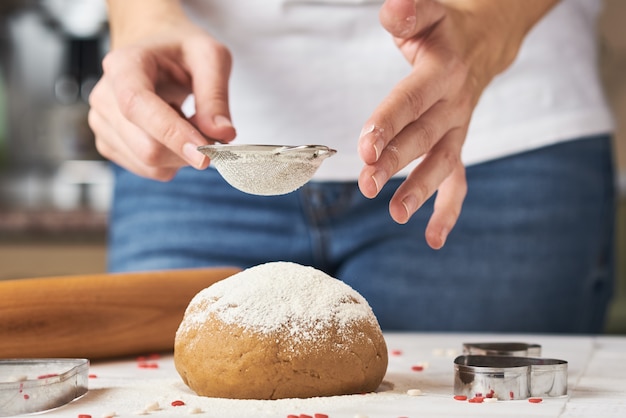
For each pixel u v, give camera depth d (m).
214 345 0.78
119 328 0.94
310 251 1.21
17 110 2.80
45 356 0.92
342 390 0.78
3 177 2.78
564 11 1.24
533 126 1.20
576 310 1.26
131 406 0.76
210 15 1.19
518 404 0.75
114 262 1.27
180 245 1.22
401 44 0.86
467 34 0.88
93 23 2.70
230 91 1.21
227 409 0.74
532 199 1.21
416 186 0.82
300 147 0.77
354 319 0.79
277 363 0.77
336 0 1.17
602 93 1.28
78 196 2.74
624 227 1.99
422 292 1.22
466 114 0.86
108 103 0.95
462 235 1.21
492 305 1.23
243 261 1.21
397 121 0.78
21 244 2.14
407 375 0.86
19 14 2.74
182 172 1.21
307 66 1.19
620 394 0.79
